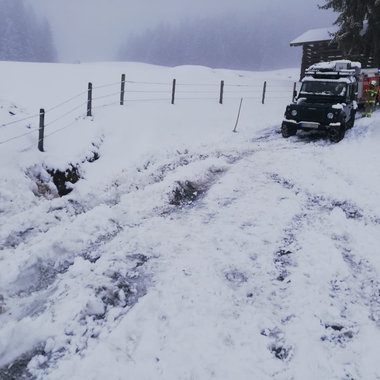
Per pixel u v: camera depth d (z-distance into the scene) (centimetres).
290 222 710
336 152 1129
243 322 454
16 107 1308
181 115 1572
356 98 1562
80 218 707
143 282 530
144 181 970
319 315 468
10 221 714
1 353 415
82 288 502
